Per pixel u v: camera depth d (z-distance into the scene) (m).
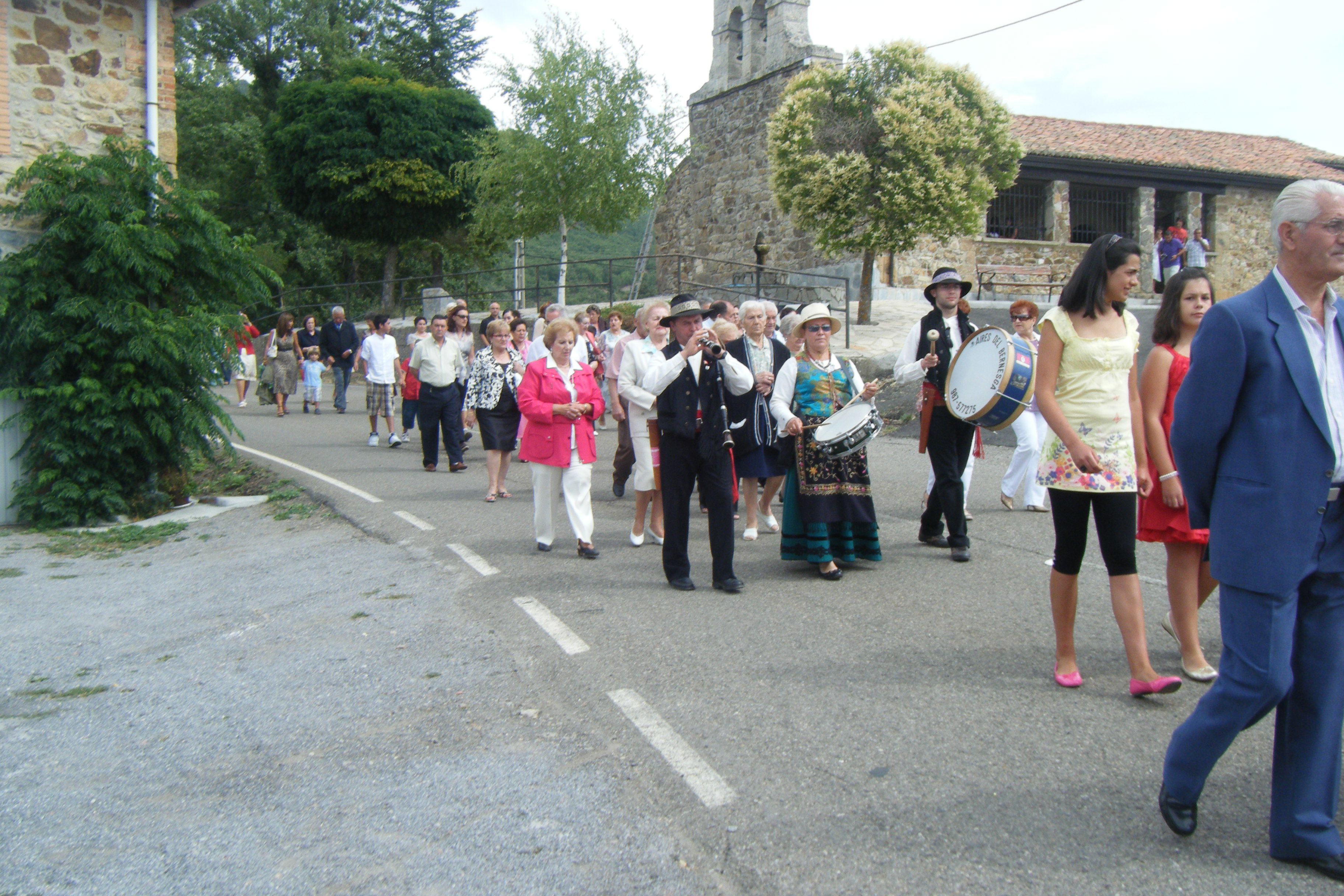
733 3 28.14
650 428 7.70
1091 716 4.22
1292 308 3.05
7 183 9.49
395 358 14.39
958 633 5.38
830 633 5.41
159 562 8.09
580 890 3.07
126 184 9.58
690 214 30.14
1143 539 4.75
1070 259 26.11
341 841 3.45
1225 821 3.37
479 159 28.20
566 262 24.91
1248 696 3.02
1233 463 3.10
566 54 25.53
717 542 6.34
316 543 8.30
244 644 5.73
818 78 19.19
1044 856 3.15
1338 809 3.46
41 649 5.85
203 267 10.05
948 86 18.97
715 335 6.73
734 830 3.37
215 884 3.22
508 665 5.07
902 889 2.99
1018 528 8.02
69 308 9.15
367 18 46.78
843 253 24.17
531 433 7.40
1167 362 4.63
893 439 13.06
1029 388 5.26
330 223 34.38
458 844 3.38
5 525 9.58
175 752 4.30
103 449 9.57
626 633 5.49
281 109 34.84
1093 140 27.53
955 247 24.88
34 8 9.80
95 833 3.62
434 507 9.47
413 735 4.30
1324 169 29.81
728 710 4.37
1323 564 3.02
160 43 10.65
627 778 3.78
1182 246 25.30
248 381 20.45
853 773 3.74
